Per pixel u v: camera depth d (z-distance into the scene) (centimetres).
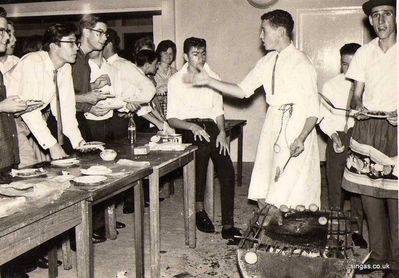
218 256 389
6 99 286
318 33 742
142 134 453
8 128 310
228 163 422
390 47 302
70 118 361
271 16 329
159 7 782
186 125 417
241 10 764
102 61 445
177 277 349
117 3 790
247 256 239
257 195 352
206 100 421
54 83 340
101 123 433
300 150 324
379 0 295
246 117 781
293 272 238
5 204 199
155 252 329
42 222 203
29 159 379
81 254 233
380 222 327
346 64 400
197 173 432
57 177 257
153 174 313
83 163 308
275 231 257
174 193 602
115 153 320
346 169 334
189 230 405
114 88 454
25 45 493
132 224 476
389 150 307
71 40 333
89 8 802
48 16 823
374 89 308
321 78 750
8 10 823
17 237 189
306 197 333
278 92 333
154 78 591
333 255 238
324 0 734
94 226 412
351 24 730
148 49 555
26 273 357
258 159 352
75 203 223
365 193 320
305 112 327
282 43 333
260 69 346
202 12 776
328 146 422
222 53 780
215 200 568
